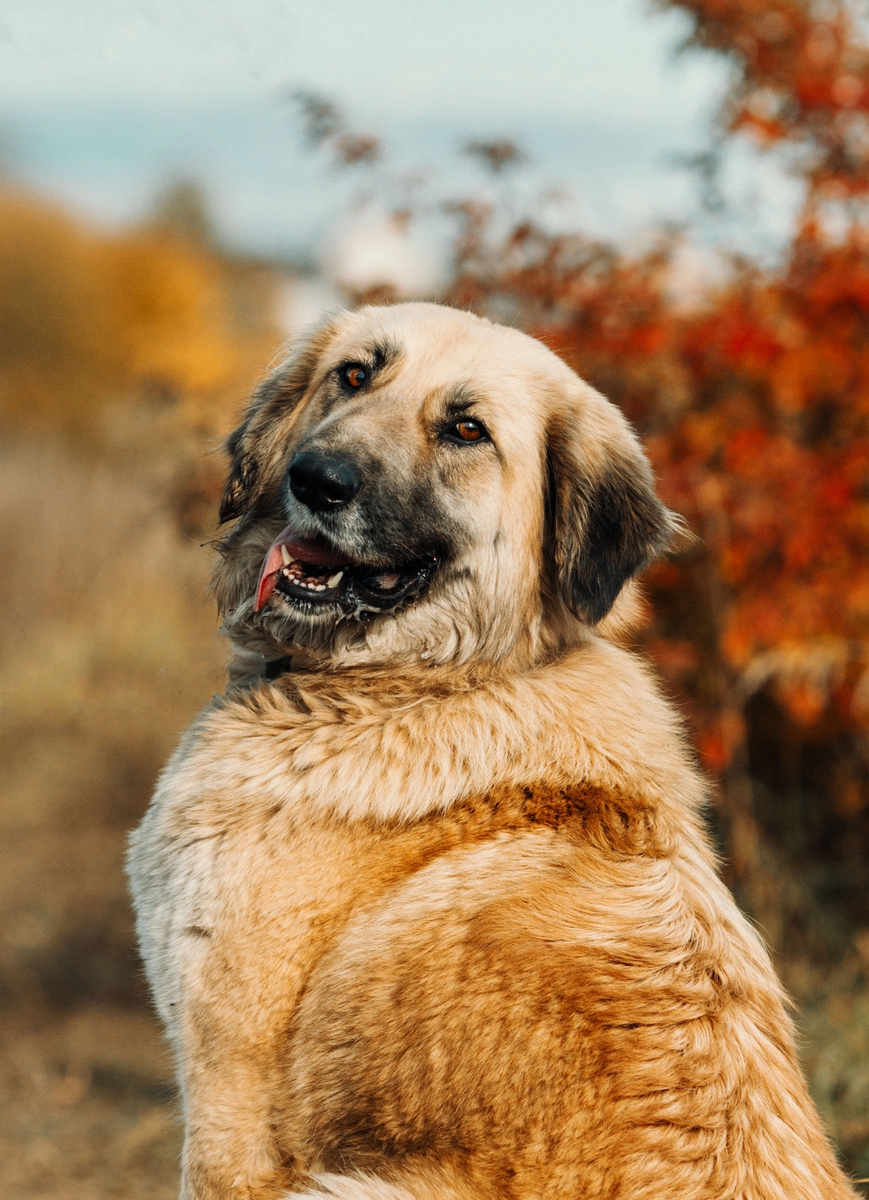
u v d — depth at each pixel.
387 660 3.11
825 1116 3.82
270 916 2.63
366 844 2.67
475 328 3.28
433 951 2.39
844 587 4.79
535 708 2.83
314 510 3.04
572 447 3.17
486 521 3.11
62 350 23.91
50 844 7.74
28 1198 4.18
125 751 8.63
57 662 9.55
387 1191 2.16
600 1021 2.25
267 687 3.05
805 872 5.27
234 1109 2.58
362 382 3.32
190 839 2.76
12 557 10.75
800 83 4.85
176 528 6.00
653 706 2.99
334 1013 2.45
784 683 4.89
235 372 6.05
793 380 4.79
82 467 13.09
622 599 3.29
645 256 5.18
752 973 2.46
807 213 4.94
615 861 2.56
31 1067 5.32
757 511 4.76
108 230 26.27
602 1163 2.13
